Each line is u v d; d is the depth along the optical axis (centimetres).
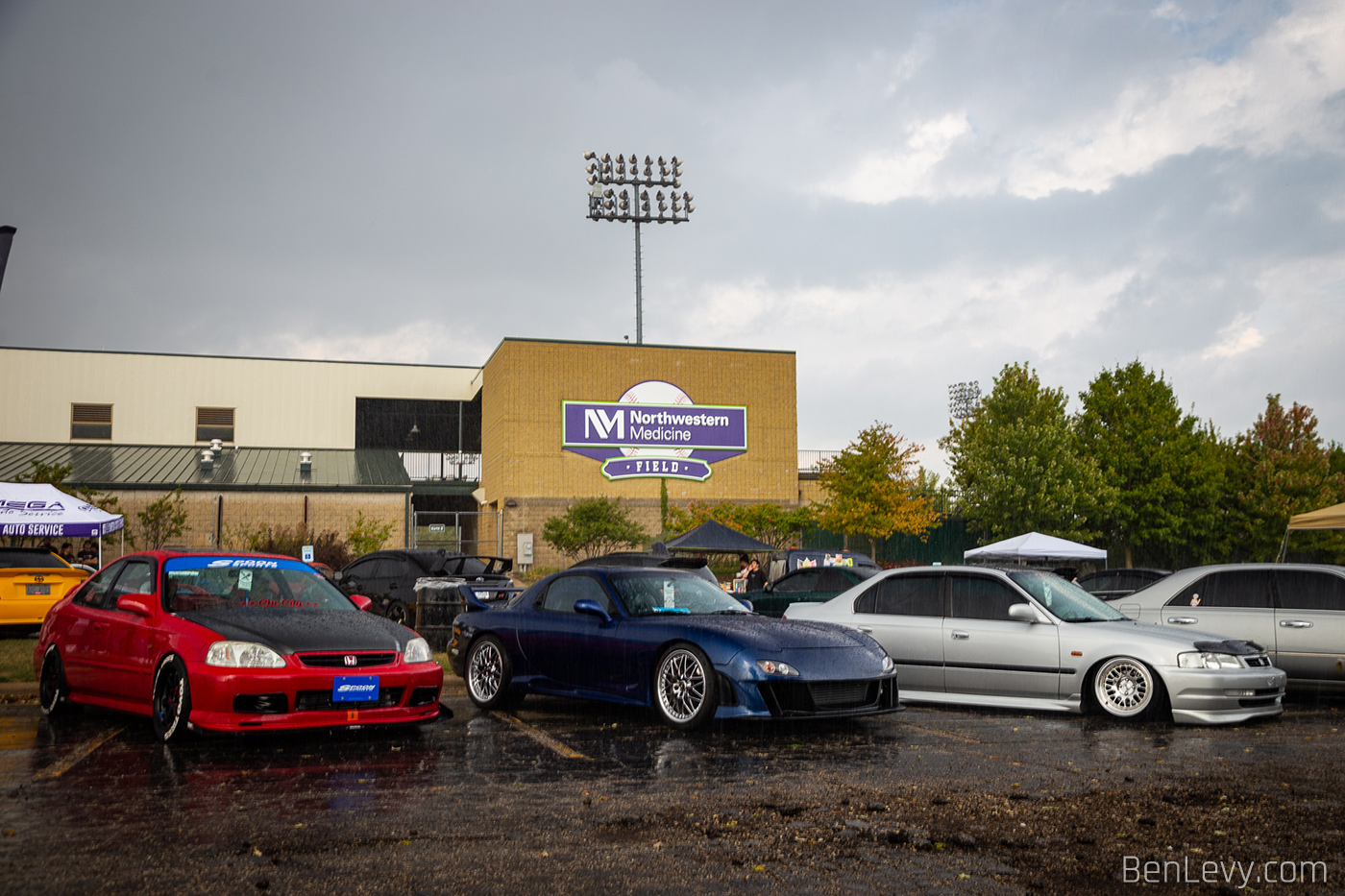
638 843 479
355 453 4378
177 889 409
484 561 1733
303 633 738
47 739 753
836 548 3888
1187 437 3447
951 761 696
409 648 777
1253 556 3412
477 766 666
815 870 439
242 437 4744
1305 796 589
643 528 4134
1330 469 4106
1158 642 896
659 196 5150
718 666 799
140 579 823
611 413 4153
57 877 424
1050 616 948
